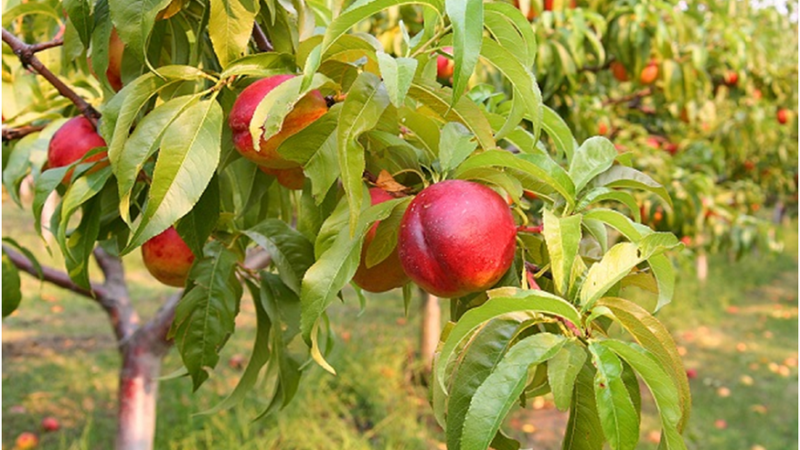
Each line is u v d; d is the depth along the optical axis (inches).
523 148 47.2
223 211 61.3
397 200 40.5
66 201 45.9
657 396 32.1
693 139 211.9
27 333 255.4
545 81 141.0
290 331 54.1
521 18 39.4
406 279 46.5
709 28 159.5
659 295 42.1
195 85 49.5
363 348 231.9
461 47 33.1
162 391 203.0
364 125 37.3
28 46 51.9
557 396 31.9
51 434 183.5
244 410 187.0
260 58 42.5
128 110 42.1
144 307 277.7
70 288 107.3
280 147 39.7
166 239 54.9
